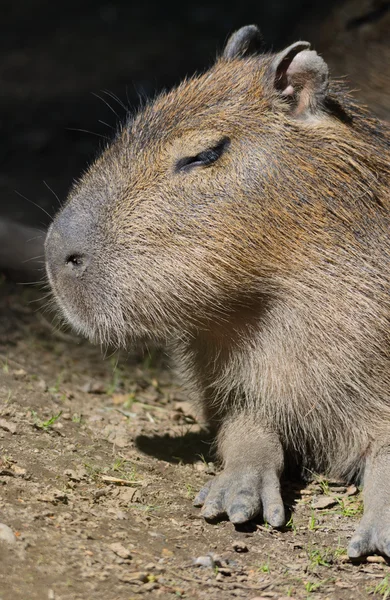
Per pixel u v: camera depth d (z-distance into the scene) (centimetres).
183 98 926
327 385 905
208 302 888
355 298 888
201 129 891
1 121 2366
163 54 2856
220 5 3269
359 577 778
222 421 984
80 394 1166
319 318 892
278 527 843
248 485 861
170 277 882
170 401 1232
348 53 1479
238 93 910
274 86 904
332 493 936
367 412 912
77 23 3306
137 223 884
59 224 903
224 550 798
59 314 1033
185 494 898
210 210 878
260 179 881
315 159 891
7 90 2627
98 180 913
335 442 943
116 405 1162
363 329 891
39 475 863
